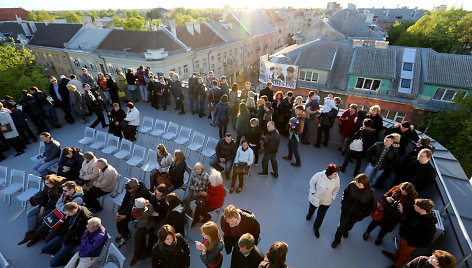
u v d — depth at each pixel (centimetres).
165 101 1094
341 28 4428
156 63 2900
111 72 3466
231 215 374
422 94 2444
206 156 729
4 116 765
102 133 792
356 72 2602
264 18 5875
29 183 623
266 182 670
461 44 4206
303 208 587
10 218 583
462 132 2066
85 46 3669
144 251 468
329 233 523
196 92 1000
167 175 563
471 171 2052
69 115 995
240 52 4569
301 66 2825
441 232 422
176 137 839
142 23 7969
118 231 495
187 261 398
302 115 657
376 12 8469
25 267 470
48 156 668
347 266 456
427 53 2631
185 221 451
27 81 3494
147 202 450
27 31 4544
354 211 437
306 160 762
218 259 384
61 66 4200
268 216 564
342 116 739
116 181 575
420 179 486
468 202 459
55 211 460
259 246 493
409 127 609
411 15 7925
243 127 709
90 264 403
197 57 3478
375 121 639
